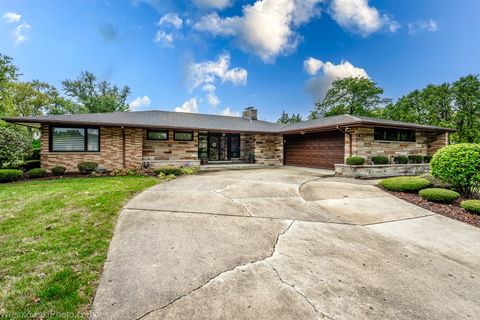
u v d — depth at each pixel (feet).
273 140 52.90
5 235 10.80
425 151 43.83
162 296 7.14
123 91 105.70
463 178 19.80
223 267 8.98
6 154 27.94
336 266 9.40
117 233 11.73
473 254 11.03
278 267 9.12
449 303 7.40
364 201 20.20
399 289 8.02
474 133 60.75
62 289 7.14
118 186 22.58
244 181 28.30
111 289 7.36
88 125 34.27
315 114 105.91
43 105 90.58
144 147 39.88
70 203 16.01
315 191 23.70
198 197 19.70
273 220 14.78
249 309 6.70
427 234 13.38
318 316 6.52
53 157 32.27
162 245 10.66
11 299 6.61
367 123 32.78
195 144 44.11
